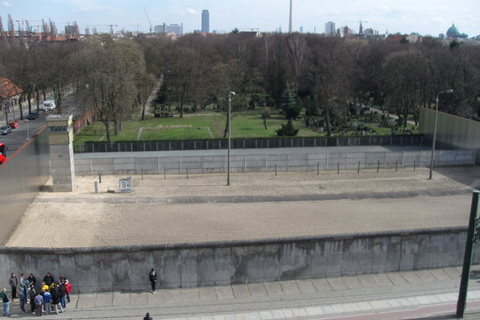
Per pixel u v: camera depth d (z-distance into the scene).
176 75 113.62
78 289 25.91
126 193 47.66
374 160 59.59
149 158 55.50
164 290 26.14
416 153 60.47
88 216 40.38
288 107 107.62
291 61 139.75
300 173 57.41
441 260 29.08
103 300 25.11
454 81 93.38
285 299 25.16
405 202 45.56
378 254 28.05
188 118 107.81
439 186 51.62
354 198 46.69
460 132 66.00
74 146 69.44
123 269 25.91
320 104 99.12
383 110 112.75
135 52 96.62
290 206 43.72
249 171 57.56
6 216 34.88
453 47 141.38
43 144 50.50
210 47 168.62
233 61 116.19
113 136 83.69
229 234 36.22
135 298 25.30
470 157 62.06
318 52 145.62
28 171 42.97
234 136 84.38
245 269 26.72
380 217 40.75
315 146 75.00
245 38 183.62
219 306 24.34
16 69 103.88
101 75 71.56
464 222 39.62
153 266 26.03
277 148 73.38
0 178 33.53
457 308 23.45
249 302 24.83
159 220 39.53
